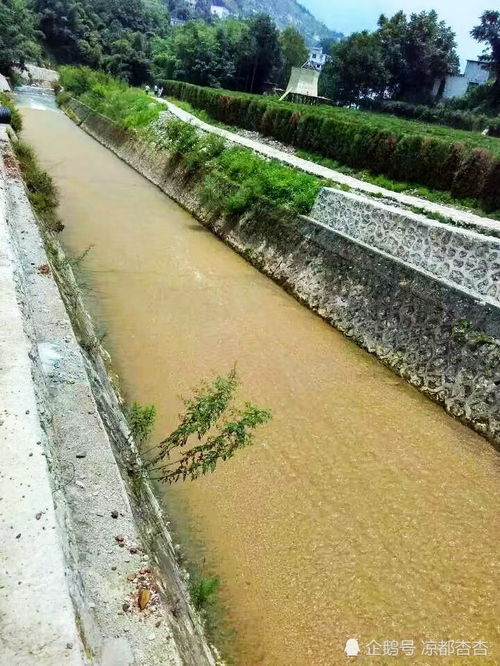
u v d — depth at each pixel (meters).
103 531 4.10
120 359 9.22
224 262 15.02
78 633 2.87
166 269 13.86
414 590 5.74
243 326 11.22
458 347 9.28
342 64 40.28
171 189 21.69
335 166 18.72
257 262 14.90
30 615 2.88
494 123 30.78
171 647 3.42
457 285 9.91
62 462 4.64
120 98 34.47
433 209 12.58
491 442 8.29
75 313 8.72
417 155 15.81
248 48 46.28
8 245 7.72
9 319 5.71
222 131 23.89
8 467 3.84
